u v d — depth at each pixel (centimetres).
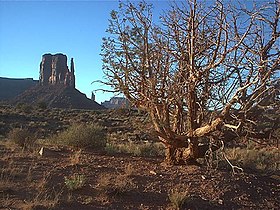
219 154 1213
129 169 974
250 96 906
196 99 998
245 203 877
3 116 4225
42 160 1080
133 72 1029
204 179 969
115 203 776
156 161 1167
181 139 1040
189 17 956
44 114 4838
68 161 1082
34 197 758
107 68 1033
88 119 4153
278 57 872
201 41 965
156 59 1001
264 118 1038
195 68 968
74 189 816
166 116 1024
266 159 1495
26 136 1420
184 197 808
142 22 1004
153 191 860
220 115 924
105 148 1350
